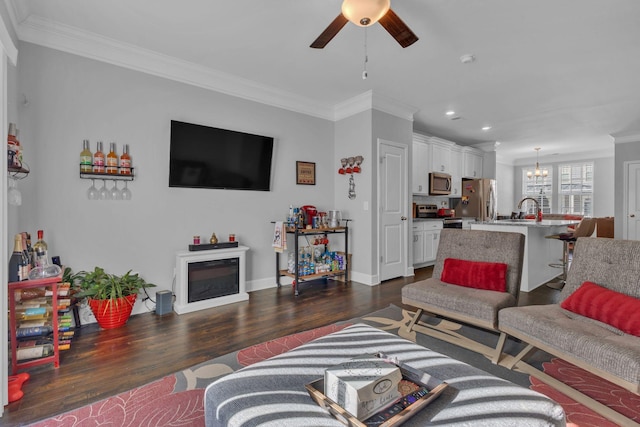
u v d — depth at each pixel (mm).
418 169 5395
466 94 4078
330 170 4598
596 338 1553
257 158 3791
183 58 3137
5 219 1654
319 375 1232
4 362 1612
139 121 3012
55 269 2092
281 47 2912
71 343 2344
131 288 2705
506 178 9195
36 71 2516
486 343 2371
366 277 4188
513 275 2418
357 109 4281
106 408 1598
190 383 1825
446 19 2451
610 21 2471
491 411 1001
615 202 6250
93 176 2756
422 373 1229
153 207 3098
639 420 1503
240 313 3014
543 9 2326
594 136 6328
